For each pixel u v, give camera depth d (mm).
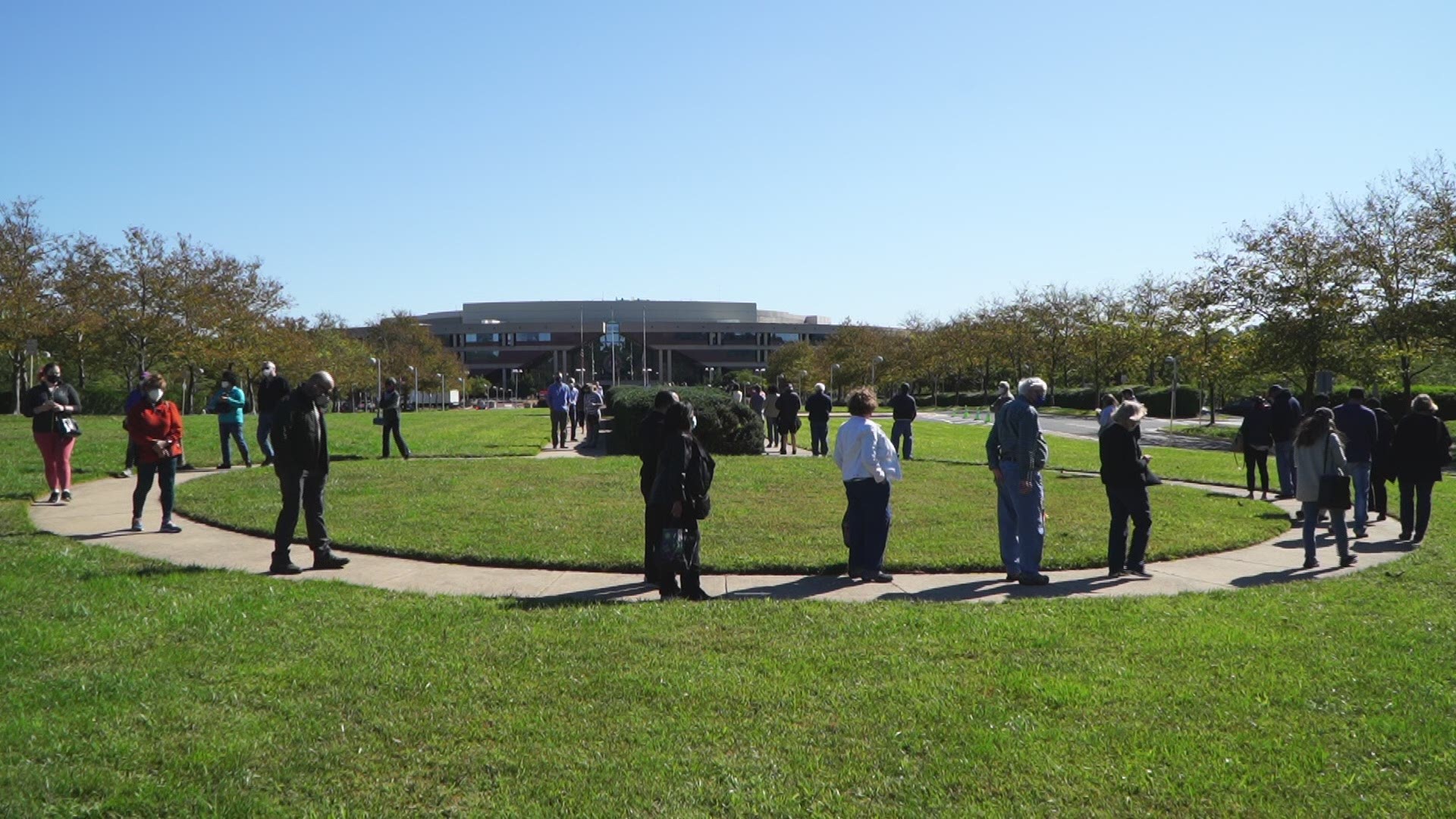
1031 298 81562
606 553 10172
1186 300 51656
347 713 5352
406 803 4297
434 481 16594
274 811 4188
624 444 24484
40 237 49031
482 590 8789
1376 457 14430
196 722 5164
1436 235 36375
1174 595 8664
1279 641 6852
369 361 92438
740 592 8812
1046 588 9078
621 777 4555
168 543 11016
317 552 9672
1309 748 4891
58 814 4117
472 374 154375
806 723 5250
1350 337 40000
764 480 17016
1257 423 16406
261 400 18656
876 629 7160
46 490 15219
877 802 4316
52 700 5434
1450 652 6598
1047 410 73750
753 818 4164
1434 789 4418
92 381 65250
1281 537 12453
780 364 112062
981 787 4469
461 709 5410
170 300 54250
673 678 5934
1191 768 4637
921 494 15406
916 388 108750
